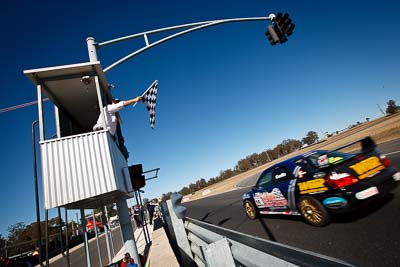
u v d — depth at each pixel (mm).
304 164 5117
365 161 4340
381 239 3336
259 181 6676
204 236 2195
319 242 3912
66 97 5652
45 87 4977
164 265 3365
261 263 1115
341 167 4277
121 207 5785
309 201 4785
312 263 753
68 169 4129
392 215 4020
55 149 4176
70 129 6621
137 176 5738
